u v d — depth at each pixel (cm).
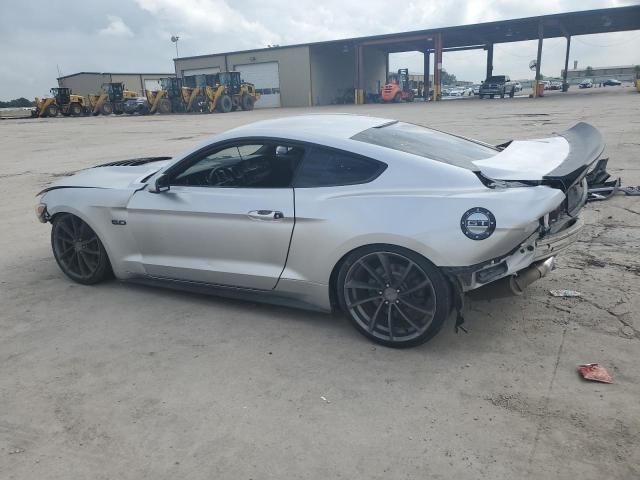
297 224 332
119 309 398
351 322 337
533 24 4456
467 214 288
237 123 2564
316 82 5322
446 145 366
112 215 409
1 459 240
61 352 335
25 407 279
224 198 360
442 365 302
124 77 7212
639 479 212
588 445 232
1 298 425
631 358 297
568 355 304
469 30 4647
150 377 303
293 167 342
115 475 228
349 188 322
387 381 289
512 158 341
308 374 300
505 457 227
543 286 399
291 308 389
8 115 5278
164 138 1856
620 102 2812
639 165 852
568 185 298
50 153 1506
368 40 5016
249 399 278
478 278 294
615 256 454
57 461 238
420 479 217
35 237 607
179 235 382
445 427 249
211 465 231
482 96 4750
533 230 289
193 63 5866
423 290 311
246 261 361
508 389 275
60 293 433
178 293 425
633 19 4278
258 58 5431
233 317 378
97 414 270
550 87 7281
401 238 300
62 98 4347
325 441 243
